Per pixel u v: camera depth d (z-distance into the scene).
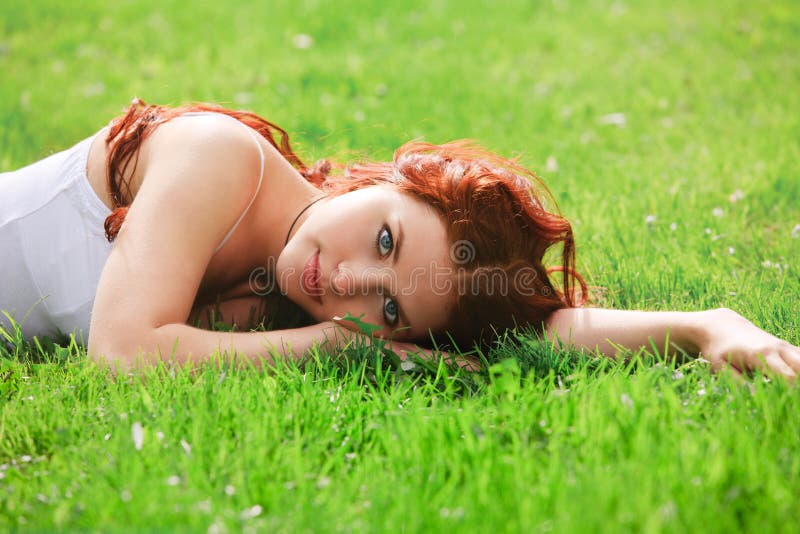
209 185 2.32
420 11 8.68
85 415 1.97
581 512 1.50
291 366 2.21
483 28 8.01
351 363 2.28
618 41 7.56
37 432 1.90
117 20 7.86
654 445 1.72
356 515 1.58
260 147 2.48
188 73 6.34
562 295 2.61
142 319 2.19
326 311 2.38
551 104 5.71
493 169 2.44
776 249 3.22
